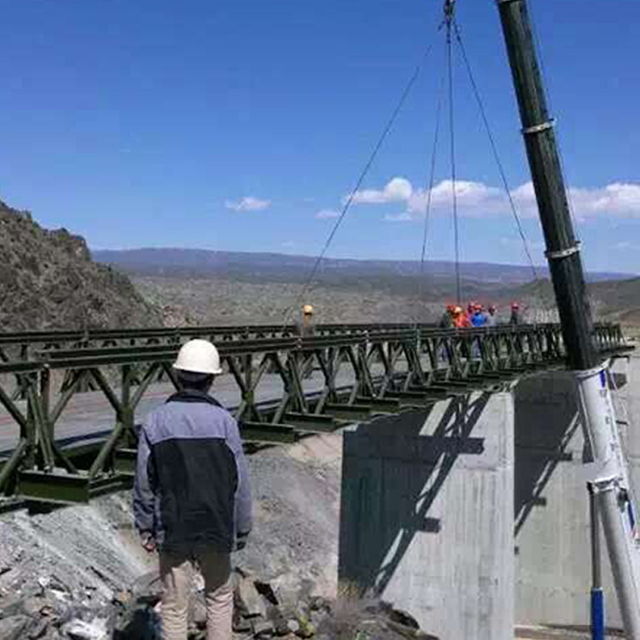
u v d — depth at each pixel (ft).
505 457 79.56
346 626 48.88
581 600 124.16
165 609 26.30
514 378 86.07
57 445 37.55
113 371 68.85
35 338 63.00
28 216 174.81
